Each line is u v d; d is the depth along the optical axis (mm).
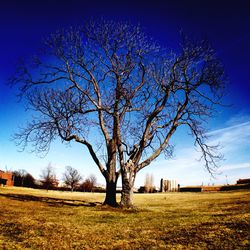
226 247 7891
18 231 10617
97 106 21516
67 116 20891
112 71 21844
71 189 63406
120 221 14133
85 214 16375
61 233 10742
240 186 46469
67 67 21969
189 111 22281
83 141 21609
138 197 37188
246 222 11195
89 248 8703
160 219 14555
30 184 60406
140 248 8516
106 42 22359
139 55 22109
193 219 13812
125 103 21328
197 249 7969
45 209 17891
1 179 48000
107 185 21469
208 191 48781
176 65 21781
